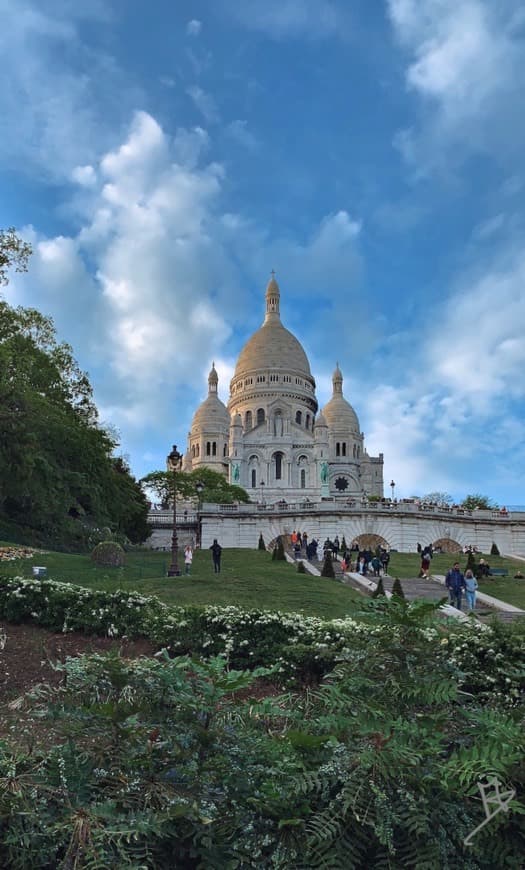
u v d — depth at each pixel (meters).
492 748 5.06
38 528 48.84
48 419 48.56
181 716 5.56
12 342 45.97
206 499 91.94
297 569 41.88
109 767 5.18
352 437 145.88
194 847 4.79
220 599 23.23
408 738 5.38
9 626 16.59
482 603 29.36
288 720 7.08
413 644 6.40
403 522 67.94
